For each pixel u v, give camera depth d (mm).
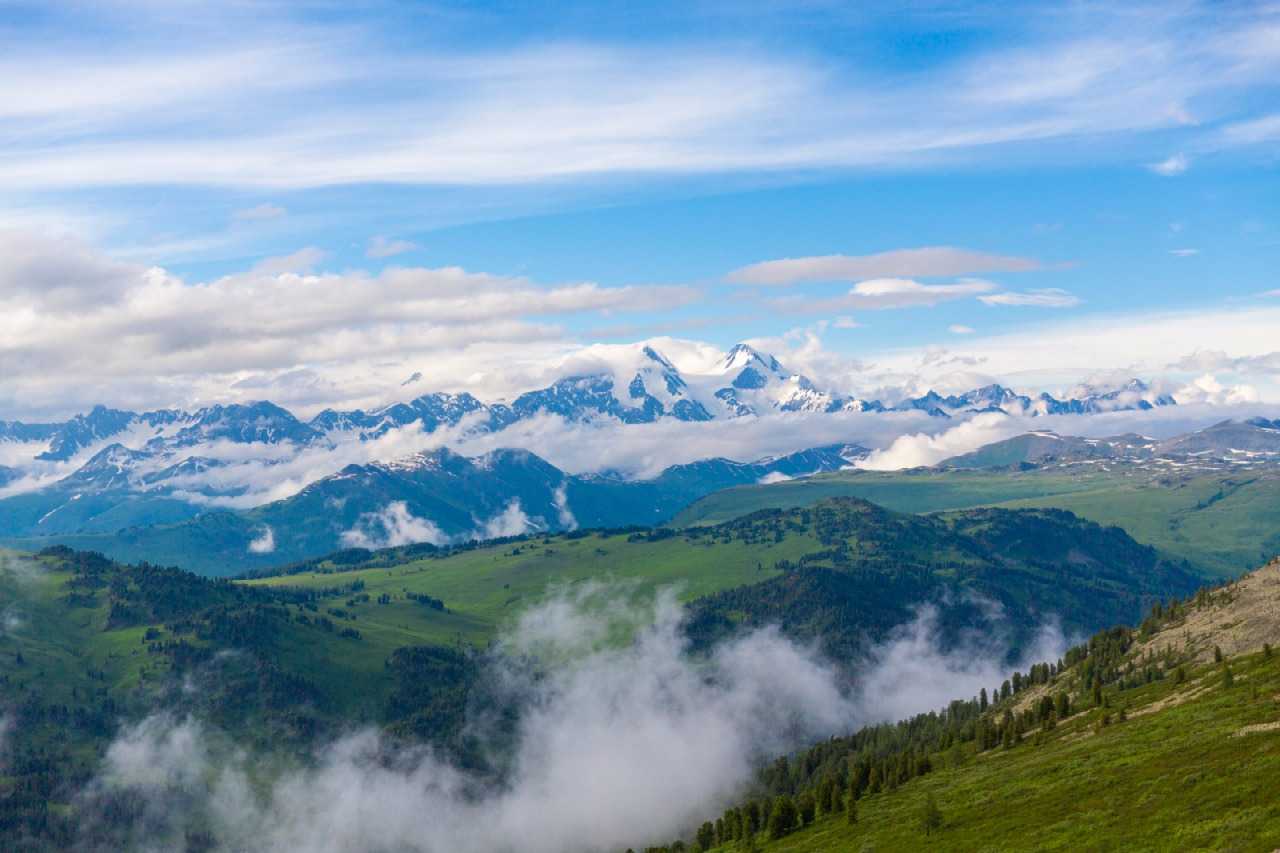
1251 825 149500
